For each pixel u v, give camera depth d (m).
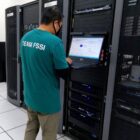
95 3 1.81
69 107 2.25
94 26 1.86
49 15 1.45
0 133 2.39
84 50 1.84
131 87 1.56
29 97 1.57
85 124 2.08
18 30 3.04
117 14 1.61
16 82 3.26
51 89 1.50
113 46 1.67
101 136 1.92
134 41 1.54
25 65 1.53
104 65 1.75
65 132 2.37
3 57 4.93
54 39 1.40
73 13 2.06
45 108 1.52
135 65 1.59
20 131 2.46
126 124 1.69
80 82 2.05
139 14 1.49
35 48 1.42
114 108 1.76
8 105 3.38
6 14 3.34
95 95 1.92
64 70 1.45
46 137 1.63
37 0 2.59
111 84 1.74
